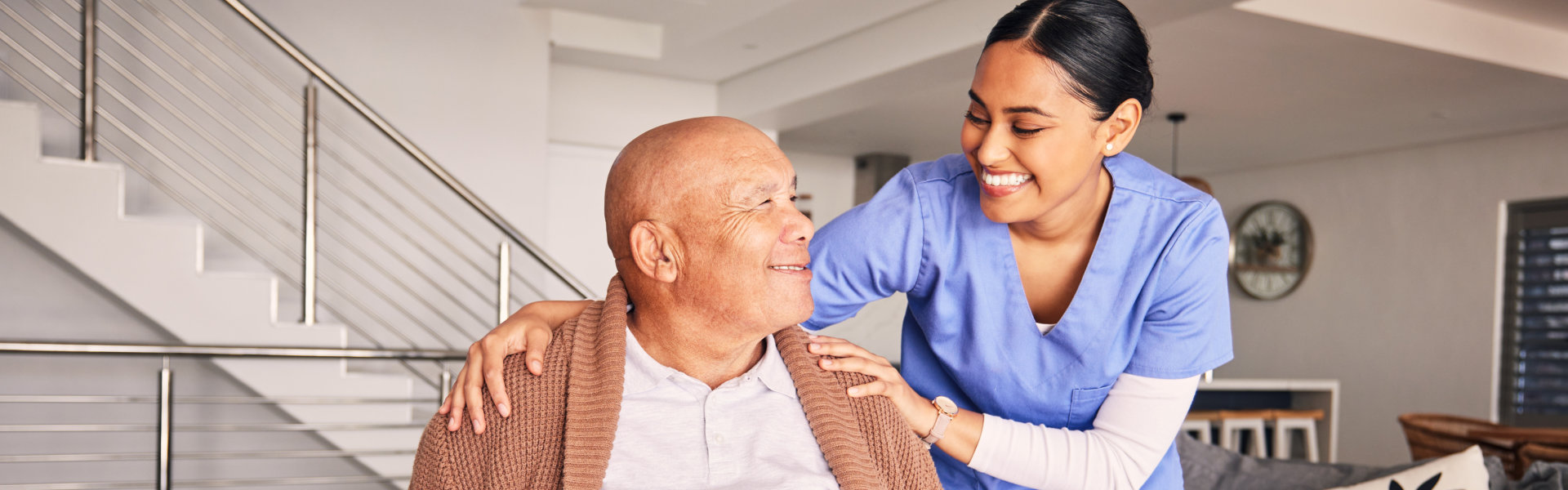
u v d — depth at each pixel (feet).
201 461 12.55
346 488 13.30
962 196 4.12
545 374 3.25
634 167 3.22
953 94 16.66
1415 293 19.20
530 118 14.55
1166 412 4.05
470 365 3.26
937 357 4.37
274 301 10.23
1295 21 11.46
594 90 16.39
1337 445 20.53
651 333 3.42
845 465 3.37
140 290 9.73
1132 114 3.46
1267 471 7.97
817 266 4.20
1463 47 12.75
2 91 11.55
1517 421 17.47
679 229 3.15
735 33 14.21
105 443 12.12
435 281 13.96
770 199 3.19
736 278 3.15
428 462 3.21
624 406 3.31
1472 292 18.21
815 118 16.75
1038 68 3.22
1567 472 6.75
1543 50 13.53
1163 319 4.01
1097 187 3.89
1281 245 21.71
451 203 14.05
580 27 14.92
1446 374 18.53
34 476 11.86
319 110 13.30
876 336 20.98
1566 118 16.37
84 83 9.64
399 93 13.80
